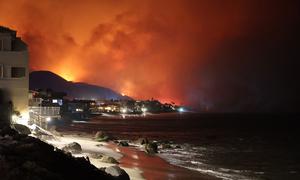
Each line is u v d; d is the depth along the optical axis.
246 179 41.66
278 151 74.31
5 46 54.03
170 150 67.06
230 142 91.94
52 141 51.12
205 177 40.16
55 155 26.44
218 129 149.38
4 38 54.00
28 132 47.41
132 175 36.81
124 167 41.00
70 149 44.38
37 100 66.81
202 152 67.38
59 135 61.47
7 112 48.47
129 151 56.94
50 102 116.81
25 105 54.69
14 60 54.41
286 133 130.25
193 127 160.25
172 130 134.62
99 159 41.44
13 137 28.75
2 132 31.80
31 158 22.64
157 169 42.28
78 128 112.88
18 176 18.03
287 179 43.31
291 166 54.00
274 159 61.97
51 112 60.72
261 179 42.38
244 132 134.00
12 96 54.09
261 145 86.50
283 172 48.41
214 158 59.78
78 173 24.62
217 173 44.22
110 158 41.28
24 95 54.66
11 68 54.19
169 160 52.28
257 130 146.88
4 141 25.92
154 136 103.00
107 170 30.36
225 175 43.19
